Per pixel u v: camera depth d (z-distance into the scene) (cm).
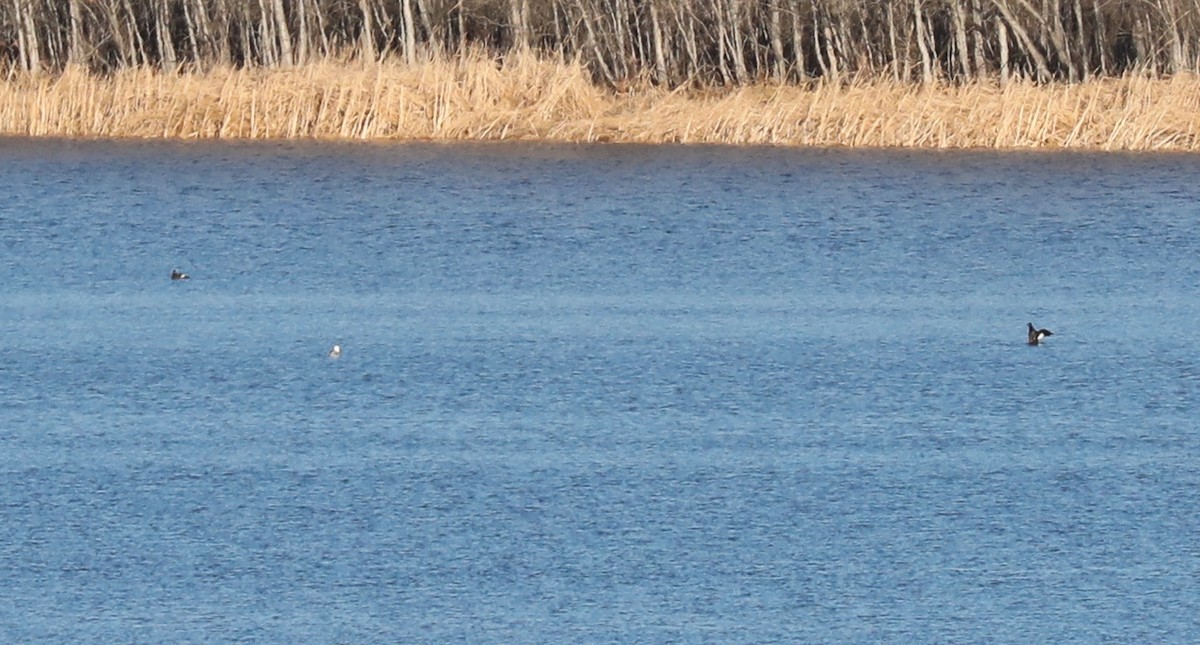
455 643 7612
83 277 13912
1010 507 9056
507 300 13362
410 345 12094
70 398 10875
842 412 10694
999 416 10625
